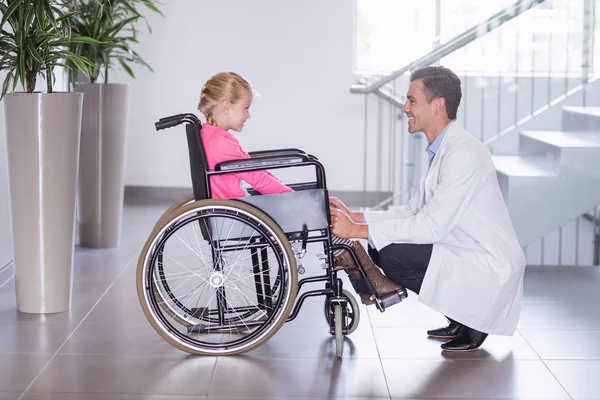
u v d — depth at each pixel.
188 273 4.55
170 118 3.23
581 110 4.99
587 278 4.66
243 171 3.19
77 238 5.59
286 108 7.10
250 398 2.91
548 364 3.27
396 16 7.19
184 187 7.21
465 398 2.94
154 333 3.61
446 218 3.25
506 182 4.95
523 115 5.14
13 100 3.78
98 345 3.45
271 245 3.22
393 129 6.98
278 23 7.00
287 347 3.43
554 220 4.96
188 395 2.93
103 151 5.24
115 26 5.14
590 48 4.98
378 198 6.88
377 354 3.35
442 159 3.33
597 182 4.92
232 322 3.39
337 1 6.96
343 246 3.31
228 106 3.31
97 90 5.19
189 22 7.01
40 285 3.88
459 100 3.38
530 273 4.79
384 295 3.38
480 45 5.16
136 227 5.98
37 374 3.12
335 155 7.14
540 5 4.99
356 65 7.22
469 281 3.28
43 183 3.81
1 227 4.54
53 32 3.91
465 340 3.41
